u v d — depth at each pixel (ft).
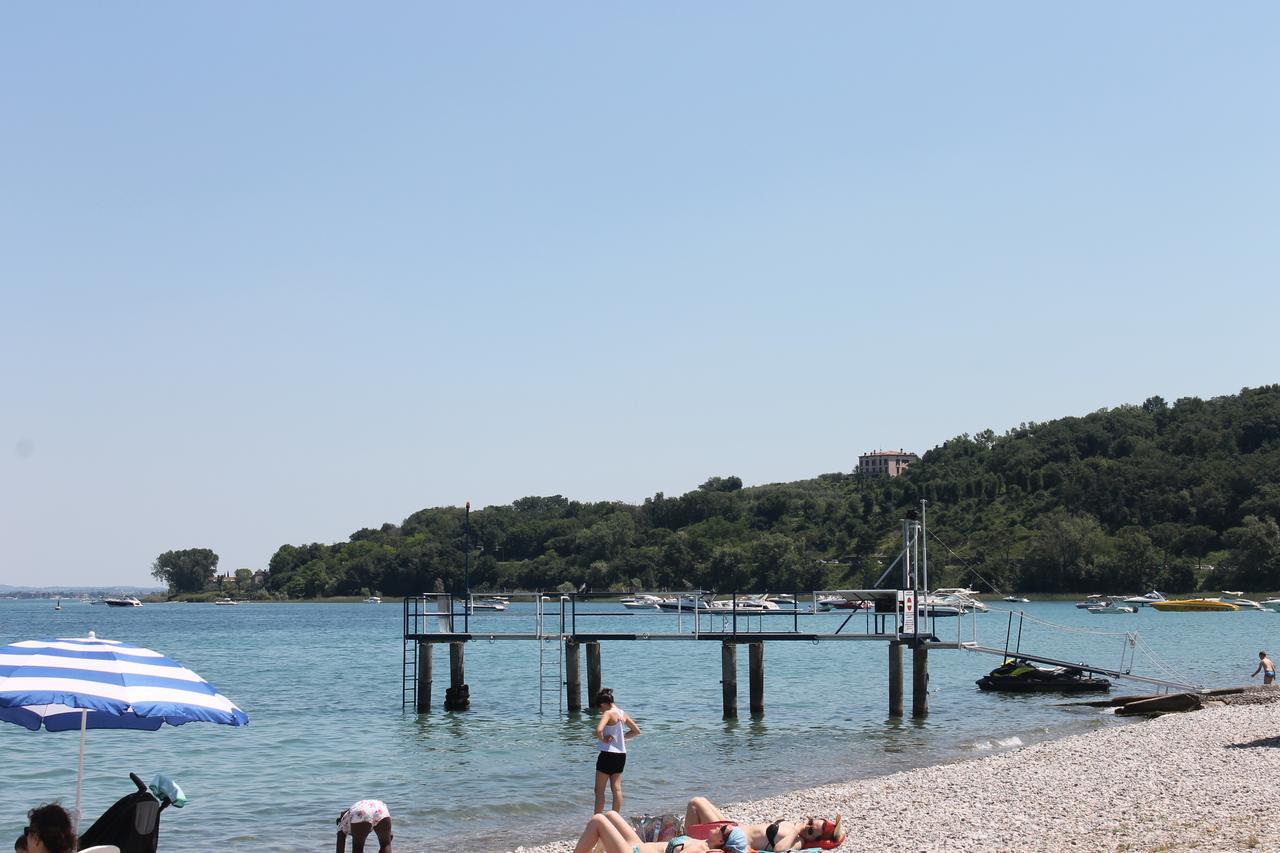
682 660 234.58
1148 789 63.41
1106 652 247.91
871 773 88.17
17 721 42.65
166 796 38.19
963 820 57.00
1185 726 96.43
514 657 247.29
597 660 130.82
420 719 129.39
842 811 62.54
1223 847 46.73
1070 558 573.33
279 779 90.33
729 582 618.03
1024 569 582.76
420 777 90.43
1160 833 50.55
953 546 636.48
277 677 200.95
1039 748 86.84
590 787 84.79
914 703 123.95
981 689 150.51
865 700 144.56
